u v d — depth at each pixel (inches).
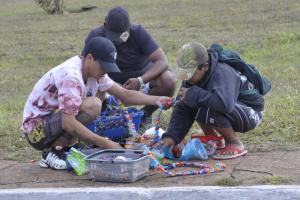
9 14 1546.5
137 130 338.3
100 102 312.7
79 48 958.4
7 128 419.5
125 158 295.6
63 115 303.9
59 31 1153.4
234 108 311.7
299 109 417.7
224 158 319.6
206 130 336.2
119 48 379.2
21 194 279.3
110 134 331.9
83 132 303.4
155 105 343.9
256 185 272.4
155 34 1018.1
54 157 318.0
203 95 302.5
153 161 304.0
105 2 1630.2
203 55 302.7
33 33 1150.3
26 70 808.9
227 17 1148.5
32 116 317.4
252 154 327.9
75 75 303.4
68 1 1704.0
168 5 1425.9
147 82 376.8
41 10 1590.8
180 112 321.7
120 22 362.0
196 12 1256.2
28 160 346.9
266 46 848.3
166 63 379.9
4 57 918.4
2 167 330.6
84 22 1259.2
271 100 457.4
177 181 286.5
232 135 320.8
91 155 294.7
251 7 1250.6
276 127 375.9
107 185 285.7
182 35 992.9
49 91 313.4
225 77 305.3
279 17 1091.9
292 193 262.4
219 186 272.8
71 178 301.6
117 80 385.4
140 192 269.6
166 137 318.7
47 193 277.3
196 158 321.4
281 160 312.5
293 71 643.5
